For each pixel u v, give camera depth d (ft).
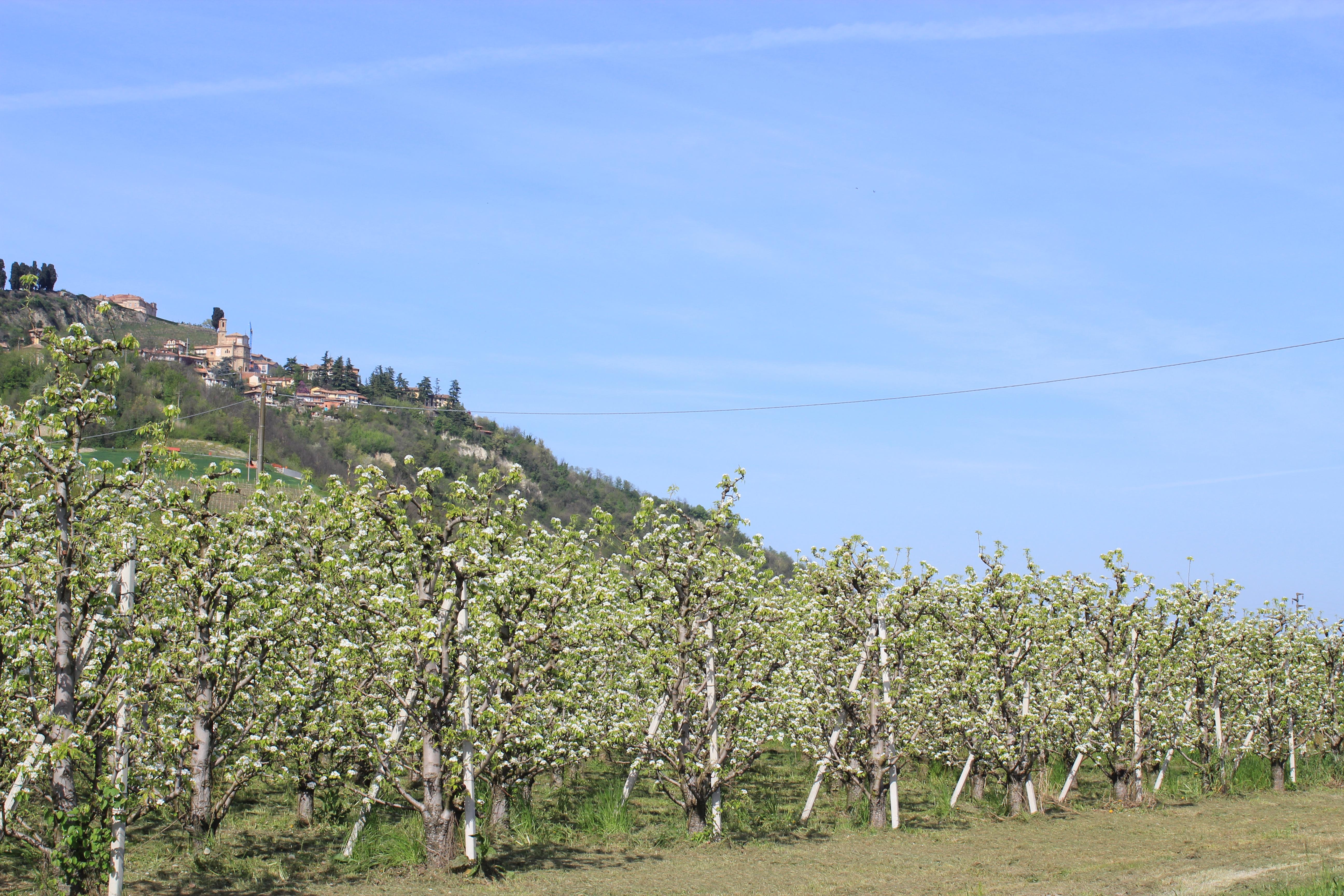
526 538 53.26
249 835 52.60
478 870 46.70
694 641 58.95
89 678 39.91
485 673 49.90
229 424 256.32
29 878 41.52
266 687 48.70
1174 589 82.58
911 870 52.65
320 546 51.90
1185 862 55.06
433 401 532.73
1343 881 47.70
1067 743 77.46
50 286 484.74
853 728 66.39
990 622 71.10
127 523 41.75
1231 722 88.94
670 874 49.96
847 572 68.85
